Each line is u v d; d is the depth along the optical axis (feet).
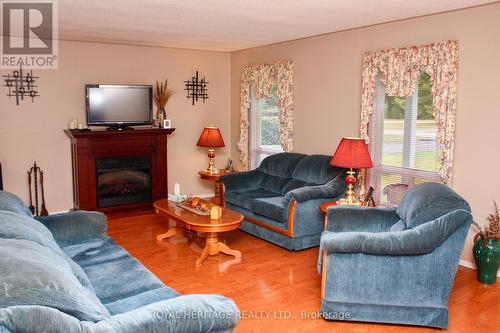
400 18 14.52
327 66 18.02
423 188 11.25
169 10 13.10
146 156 20.98
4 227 7.13
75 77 19.80
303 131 19.54
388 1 12.00
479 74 12.94
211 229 13.43
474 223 12.63
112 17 14.17
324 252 10.17
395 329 10.00
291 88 19.79
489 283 12.46
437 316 9.87
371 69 15.84
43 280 5.29
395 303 10.02
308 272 13.33
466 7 12.87
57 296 5.25
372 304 10.07
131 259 9.95
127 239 16.52
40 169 19.39
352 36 16.79
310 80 18.93
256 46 21.61
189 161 23.50
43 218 10.82
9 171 18.78
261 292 11.89
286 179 18.26
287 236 15.20
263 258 14.55
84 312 5.43
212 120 24.02
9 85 18.43
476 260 12.60
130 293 8.22
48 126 19.43
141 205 21.11
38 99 19.10
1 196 9.59
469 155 13.35
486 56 12.74
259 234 16.65
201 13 13.48
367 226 12.25
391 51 15.06
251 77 22.24
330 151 18.24
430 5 12.55
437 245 9.67
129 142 20.35
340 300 10.16
